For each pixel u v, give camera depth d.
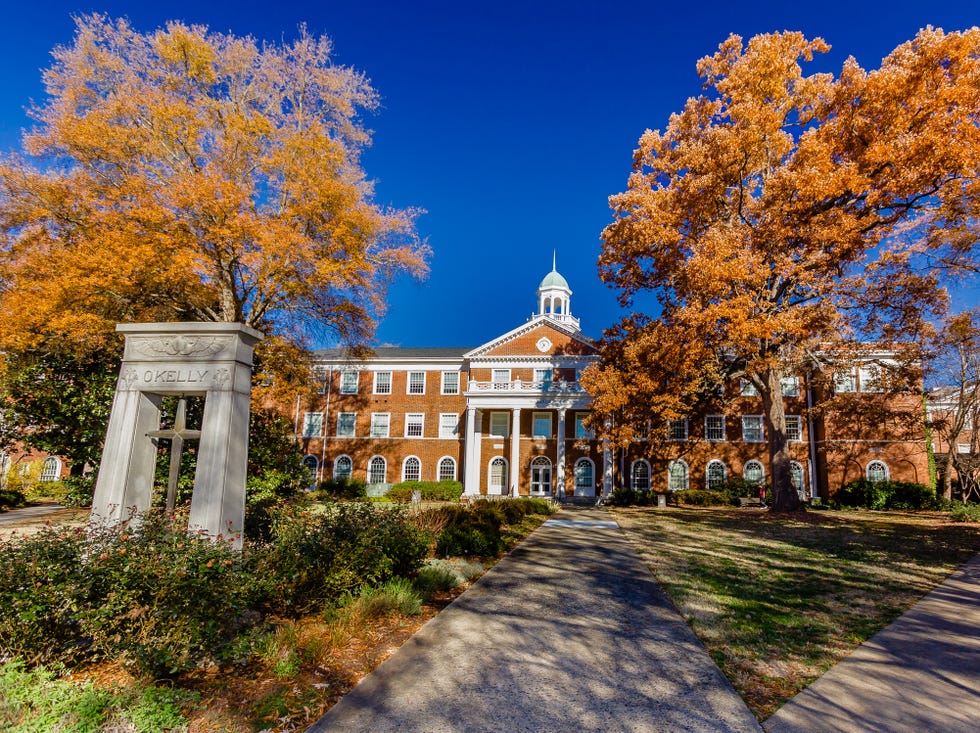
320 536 7.19
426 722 4.02
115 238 16.98
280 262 18.84
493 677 4.91
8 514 20.39
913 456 33.19
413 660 5.31
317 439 42.34
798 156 17.66
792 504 23.34
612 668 5.18
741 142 18.45
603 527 18.39
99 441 13.49
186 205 17.75
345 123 22.69
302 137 20.53
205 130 20.08
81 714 3.67
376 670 5.04
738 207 21.77
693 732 3.91
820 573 9.98
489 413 41.00
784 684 4.83
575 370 40.06
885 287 20.14
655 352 22.72
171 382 7.48
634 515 23.95
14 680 4.00
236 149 20.00
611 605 7.58
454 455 41.25
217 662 4.76
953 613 7.26
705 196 19.98
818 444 35.72
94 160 18.94
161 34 19.78
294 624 6.08
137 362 7.65
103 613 4.27
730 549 13.10
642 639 6.07
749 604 7.66
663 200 21.50
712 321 18.00
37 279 17.16
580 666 5.22
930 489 29.00
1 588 4.25
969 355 26.31
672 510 27.88
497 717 4.12
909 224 19.44
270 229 18.80
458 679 4.86
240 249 19.00
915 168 15.06
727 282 18.03
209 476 7.02
